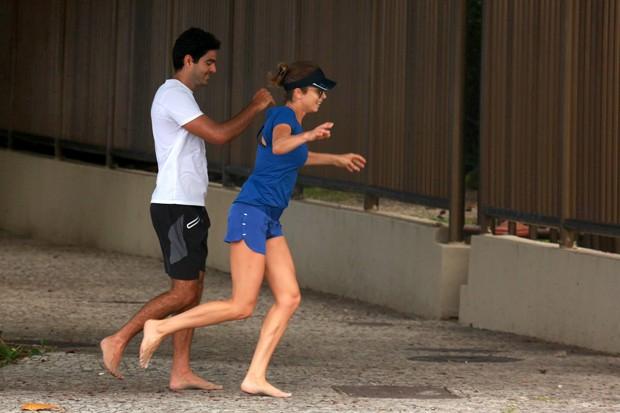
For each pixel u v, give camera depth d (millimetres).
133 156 81438
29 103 94312
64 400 31906
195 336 46625
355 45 61156
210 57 33594
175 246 32781
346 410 31047
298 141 31547
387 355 42625
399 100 57844
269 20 67750
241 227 32219
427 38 55656
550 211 47812
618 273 43312
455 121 53938
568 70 46500
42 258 76562
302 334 48438
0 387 33875
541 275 47719
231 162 72062
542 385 35875
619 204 43906
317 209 63625
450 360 41438
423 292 55094
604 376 37875
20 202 93188
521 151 49844
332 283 62375
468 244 54500
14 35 96500
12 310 53375
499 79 51531
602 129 44719
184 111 32656
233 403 31719
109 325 49562
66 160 90125
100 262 75062
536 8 48812
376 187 59750
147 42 79750
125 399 32125
